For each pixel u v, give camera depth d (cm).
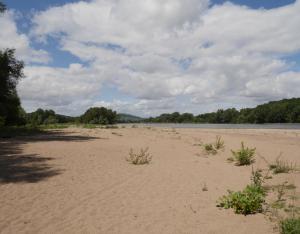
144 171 961
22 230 506
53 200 655
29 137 2039
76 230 509
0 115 2798
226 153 1379
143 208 620
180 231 512
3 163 1028
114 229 516
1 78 2344
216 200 675
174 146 1648
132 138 2091
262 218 571
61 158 1143
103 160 1131
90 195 696
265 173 946
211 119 11319
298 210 605
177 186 788
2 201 640
